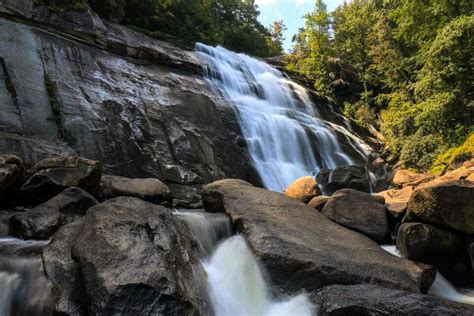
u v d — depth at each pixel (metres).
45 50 13.38
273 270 6.70
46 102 11.69
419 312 5.30
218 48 25.83
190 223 7.53
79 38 15.62
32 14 14.59
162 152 13.10
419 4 21.36
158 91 15.80
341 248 7.38
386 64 29.05
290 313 6.20
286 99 24.75
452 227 8.09
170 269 5.35
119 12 20.59
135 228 5.88
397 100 26.28
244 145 16.44
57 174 8.45
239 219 7.86
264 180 15.77
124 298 4.79
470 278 8.12
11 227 7.16
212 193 9.38
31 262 5.67
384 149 24.06
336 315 5.66
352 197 9.54
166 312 4.85
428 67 19.64
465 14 19.41
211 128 15.73
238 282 6.73
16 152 9.45
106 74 14.70
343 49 35.62
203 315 5.36
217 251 7.48
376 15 30.72
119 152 12.02
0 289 5.24
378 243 8.89
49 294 5.21
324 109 26.88
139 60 17.53
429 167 18.89
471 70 18.34
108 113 12.85
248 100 21.22
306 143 19.66
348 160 20.80
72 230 6.11
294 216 8.45
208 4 33.41
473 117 18.58
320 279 6.59
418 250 8.02
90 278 5.04
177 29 26.72
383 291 5.97
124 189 9.16
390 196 12.29
